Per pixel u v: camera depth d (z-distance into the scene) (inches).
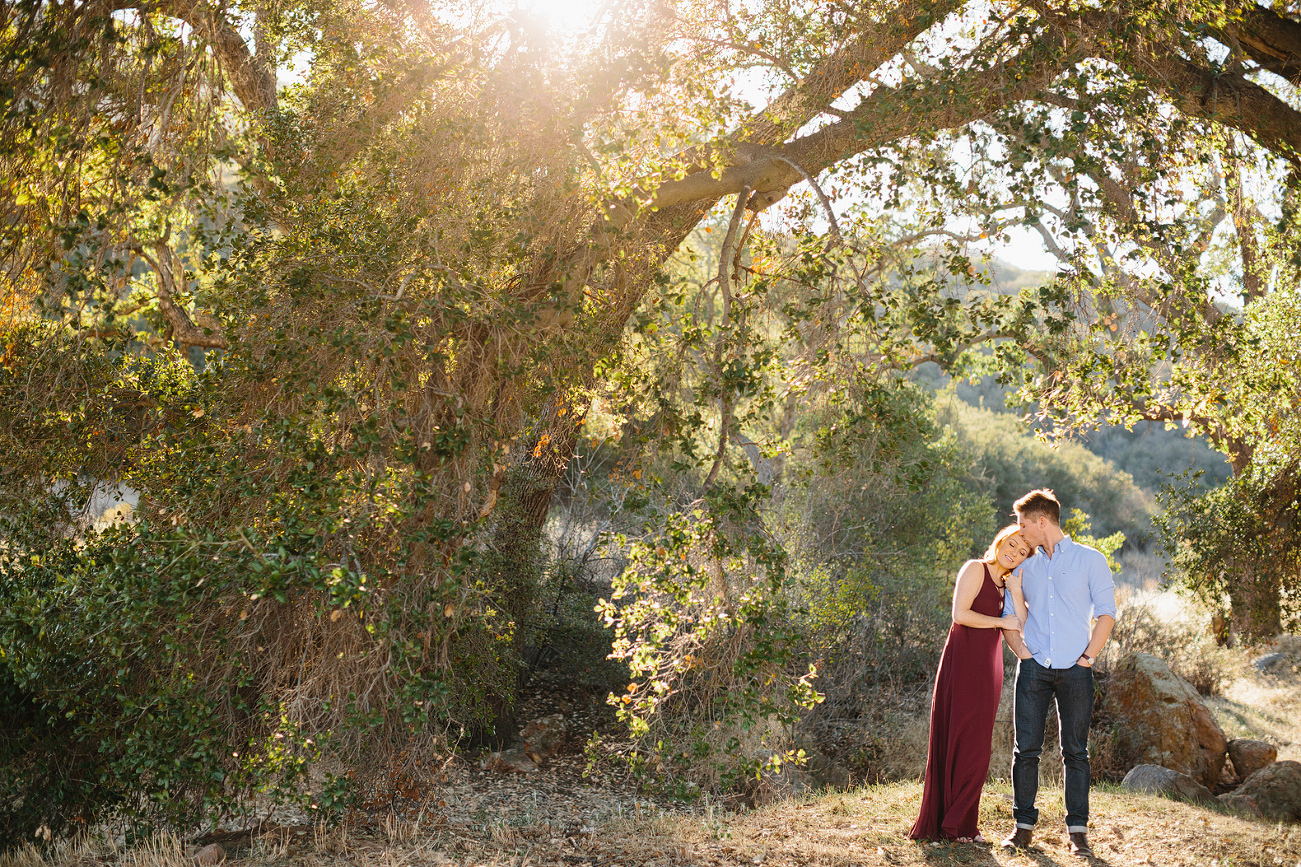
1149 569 906.7
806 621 402.6
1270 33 292.5
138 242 234.8
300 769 182.2
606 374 250.7
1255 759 362.0
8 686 196.7
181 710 181.5
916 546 551.8
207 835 201.3
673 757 231.5
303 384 197.0
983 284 244.1
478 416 213.2
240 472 197.0
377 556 194.1
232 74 295.9
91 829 205.3
